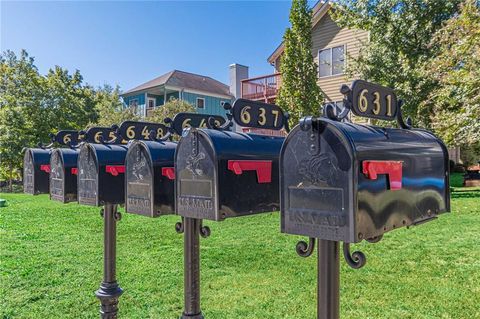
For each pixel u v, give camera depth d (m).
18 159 13.45
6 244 5.30
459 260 4.14
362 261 1.23
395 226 1.24
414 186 1.34
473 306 3.02
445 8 8.51
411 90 7.97
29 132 14.09
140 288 3.67
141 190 1.96
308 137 1.19
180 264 4.40
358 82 1.33
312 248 1.35
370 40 9.57
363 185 1.11
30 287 3.69
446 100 6.20
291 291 3.50
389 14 9.12
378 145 1.19
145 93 21.38
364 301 3.19
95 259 4.61
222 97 22.48
